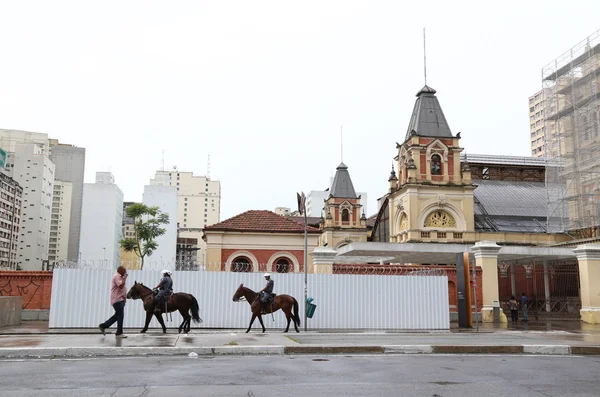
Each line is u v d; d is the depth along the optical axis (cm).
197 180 18488
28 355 1362
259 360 1341
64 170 13938
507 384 1038
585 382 1072
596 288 2939
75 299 2191
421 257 4128
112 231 12444
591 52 4631
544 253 3459
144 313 2256
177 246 13475
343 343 1664
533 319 3172
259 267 3547
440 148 5541
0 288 2500
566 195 4981
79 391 916
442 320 2431
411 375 1126
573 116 4906
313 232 3816
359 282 2392
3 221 10269
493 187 6488
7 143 13600
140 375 1083
